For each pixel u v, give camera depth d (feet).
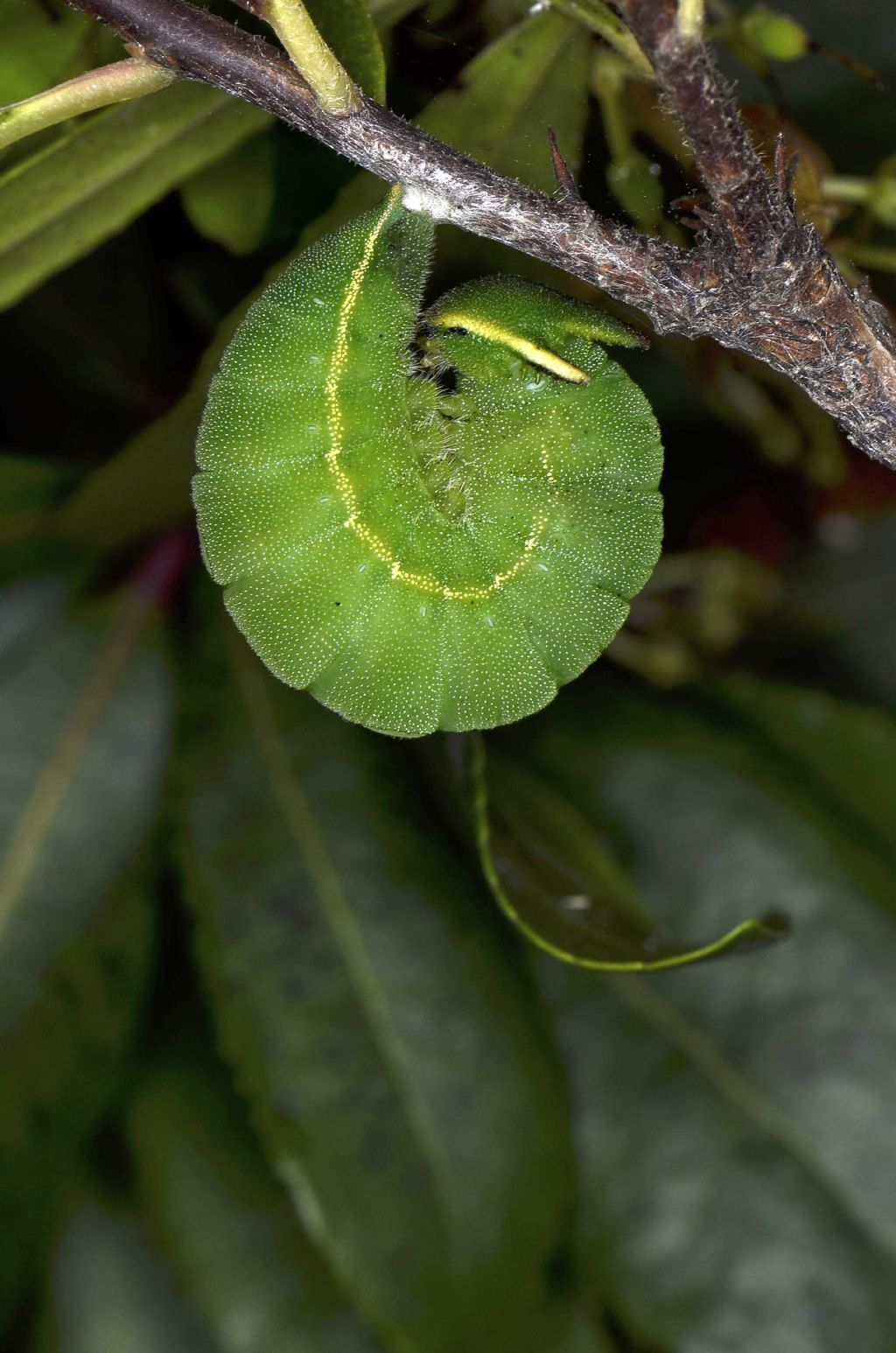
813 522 1.22
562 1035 1.17
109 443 1.20
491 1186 1.15
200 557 1.19
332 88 1.04
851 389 1.06
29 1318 1.18
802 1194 1.16
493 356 1.11
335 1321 1.17
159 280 1.19
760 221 1.04
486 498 1.10
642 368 1.21
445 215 1.06
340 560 1.10
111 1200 1.18
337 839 1.17
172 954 1.19
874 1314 1.15
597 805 1.19
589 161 1.12
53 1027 1.15
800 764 1.19
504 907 1.10
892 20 1.19
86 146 1.10
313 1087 1.15
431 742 1.17
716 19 1.13
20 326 1.19
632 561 1.11
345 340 1.09
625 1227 1.16
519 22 1.11
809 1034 1.16
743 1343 1.15
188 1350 1.17
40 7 1.09
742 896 1.17
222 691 1.18
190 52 1.04
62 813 1.16
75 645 1.18
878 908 1.17
